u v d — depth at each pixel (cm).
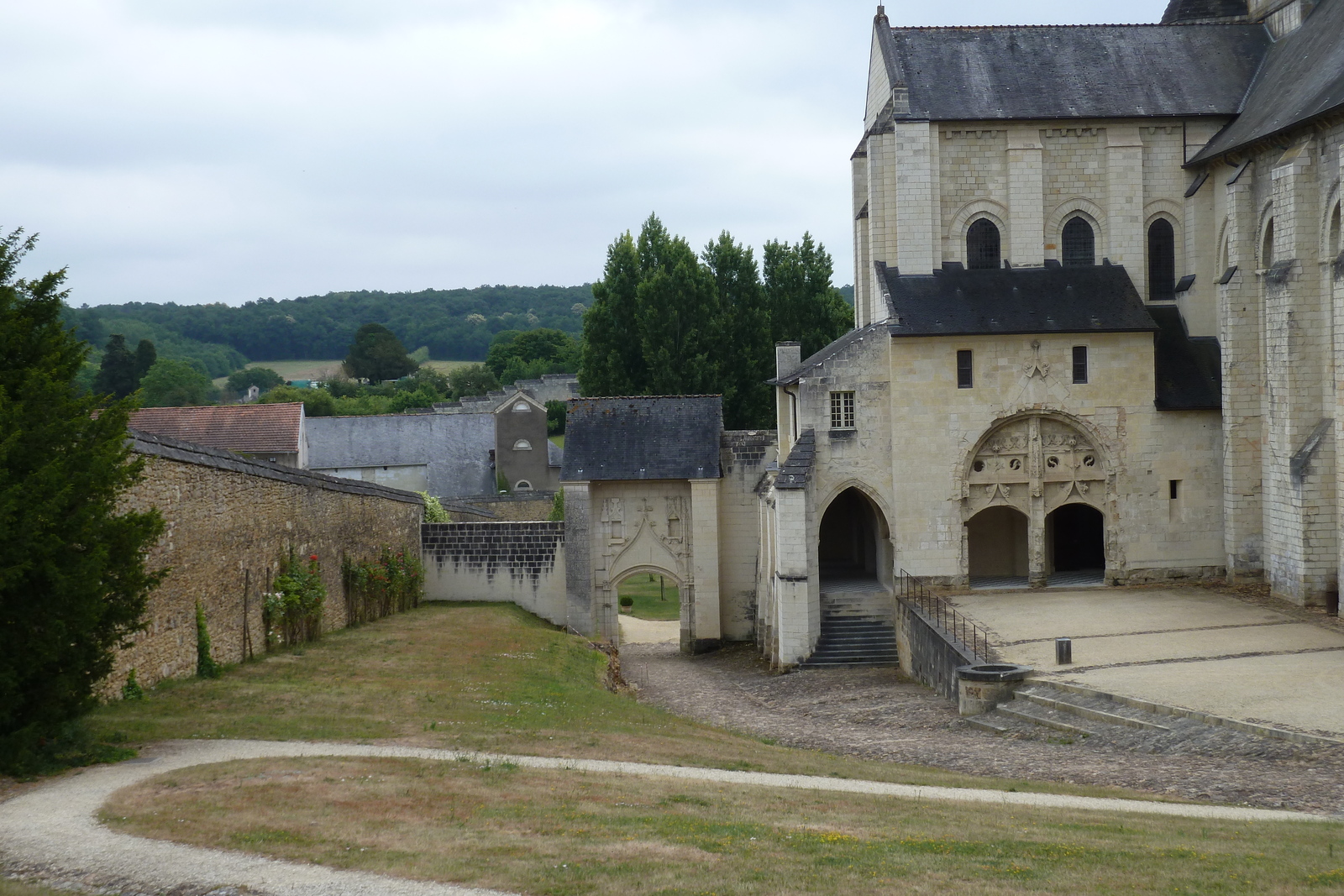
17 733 1941
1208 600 4150
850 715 3434
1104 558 4966
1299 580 3900
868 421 4562
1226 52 4938
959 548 4541
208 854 1470
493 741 2353
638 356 7994
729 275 8200
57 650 1928
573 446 5209
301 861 1450
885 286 4666
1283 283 3931
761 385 7994
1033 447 4547
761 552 4947
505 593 5378
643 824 1683
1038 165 4738
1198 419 4531
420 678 3206
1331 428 3850
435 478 9750
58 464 1927
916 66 4900
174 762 2002
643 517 5181
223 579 3188
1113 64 4906
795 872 1462
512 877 1406
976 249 4803
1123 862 1557
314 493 3988
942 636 3644
